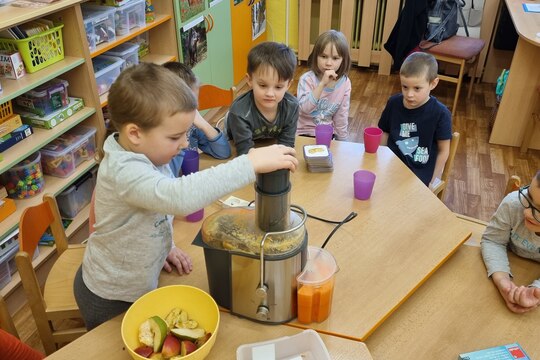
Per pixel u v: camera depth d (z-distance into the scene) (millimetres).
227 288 1081
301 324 1094
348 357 1012
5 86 1902
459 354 1075
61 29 2137
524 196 1269
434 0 3777
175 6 2914
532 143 3354
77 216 2377
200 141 1820
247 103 1814
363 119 3799
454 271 1334
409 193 1568
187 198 908
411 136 2256
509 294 1210
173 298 1068
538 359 1082
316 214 1455
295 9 4723
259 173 950
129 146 1030
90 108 2320
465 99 4148
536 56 3066
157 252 1127
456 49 3697
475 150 3361
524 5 3518
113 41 2434
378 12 4516
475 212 2727
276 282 1022
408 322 1178
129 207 1035
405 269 1248
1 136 1950
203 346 947
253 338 1059
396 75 4695
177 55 3084
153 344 985
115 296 1168
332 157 1785
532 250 1367
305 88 2486
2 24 1670
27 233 1419
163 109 940
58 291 1527
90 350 1024
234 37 3955
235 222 1067
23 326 1978
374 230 1390
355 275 1227
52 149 2209
